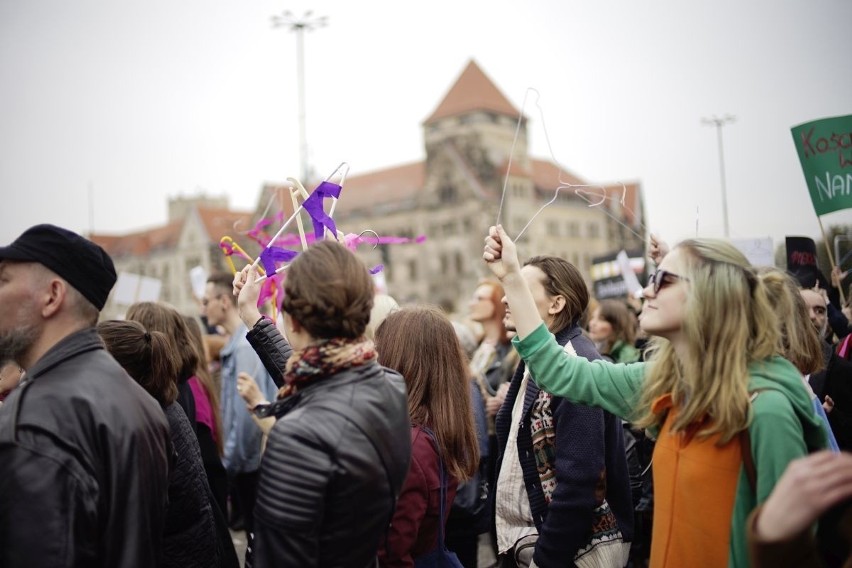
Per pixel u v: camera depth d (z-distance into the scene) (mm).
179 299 82250
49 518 1825
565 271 3088
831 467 1497
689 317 2039
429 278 86000
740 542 1955
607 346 5336
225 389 5465
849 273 5246
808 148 4930
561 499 2703
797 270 4910
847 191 4824
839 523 1758
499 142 87812
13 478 1848
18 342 2076
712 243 2123
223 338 7125
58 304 2100
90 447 1934
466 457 2738
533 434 2910
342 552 1911
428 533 2594
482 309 5473
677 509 2072
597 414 2760
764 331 2023
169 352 2951
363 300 2031
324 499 1868
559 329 3080
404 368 2762
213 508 3316
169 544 2730
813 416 1986
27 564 1800
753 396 1951
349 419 1928
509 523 3021
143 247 87312
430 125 89125
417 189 88688
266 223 4777
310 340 2033
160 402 2859
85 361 2072
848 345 4160
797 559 1555
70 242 2131
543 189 88688
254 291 2820
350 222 92000
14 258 2086
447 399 2725
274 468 1865
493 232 2580
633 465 3791
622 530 2932
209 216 81250
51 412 1930
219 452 4980
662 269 2150
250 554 2371
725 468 1987
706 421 2057
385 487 1988
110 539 1921
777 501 1548
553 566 2688
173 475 2730
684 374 2092
